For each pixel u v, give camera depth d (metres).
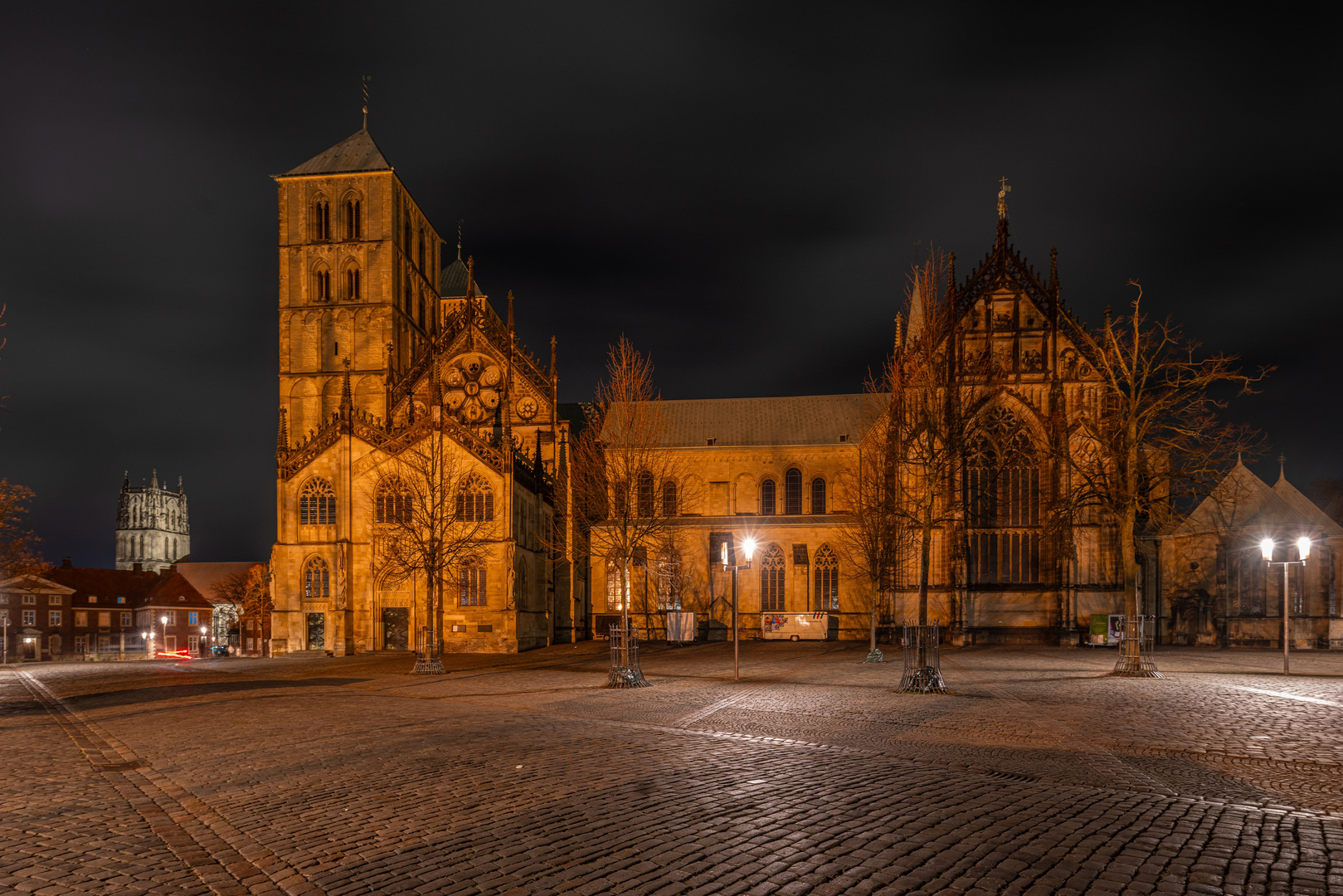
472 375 86.19
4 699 41.62
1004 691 34.31
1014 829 13.15
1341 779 17.30
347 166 97.88
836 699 31.84
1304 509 69.56
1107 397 59.59
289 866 11.70
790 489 88.50
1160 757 19.77
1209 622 70.38
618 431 69.25
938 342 49.72
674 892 10.46
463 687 40.19
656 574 80.25
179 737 24.72
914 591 70.75
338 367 96.75
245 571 173.12
